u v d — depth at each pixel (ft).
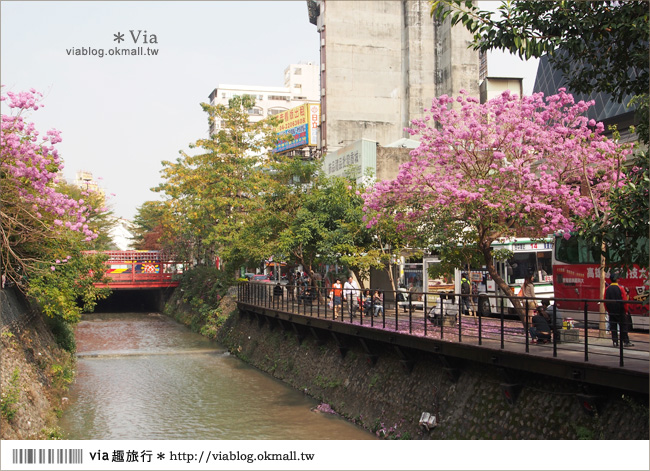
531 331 41.52
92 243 78.69
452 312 53.78
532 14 36.42
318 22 187.93
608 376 30.12
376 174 119.85
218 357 96.37
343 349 62.49
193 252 169.89
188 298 152.46
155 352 99.91
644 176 33.58
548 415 34.60
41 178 49.16
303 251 89.71
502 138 48.39
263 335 90.74
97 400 64.49
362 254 77.66
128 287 169.68
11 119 47.93
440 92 181.27
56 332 84.28
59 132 50.52
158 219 194.08
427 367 47.70
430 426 43.47
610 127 50.67
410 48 181.78
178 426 53.93
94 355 95.45
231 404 62.64
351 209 80.12
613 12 35.35
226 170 119.65
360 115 181.16
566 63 40.19
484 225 48.11
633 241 34.55
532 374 36.81
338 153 129.80
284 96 350.02
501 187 47.29
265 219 93.56
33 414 45.98
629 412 30.04
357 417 53.98
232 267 113.91
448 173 50.83
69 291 62.39
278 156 128.06
